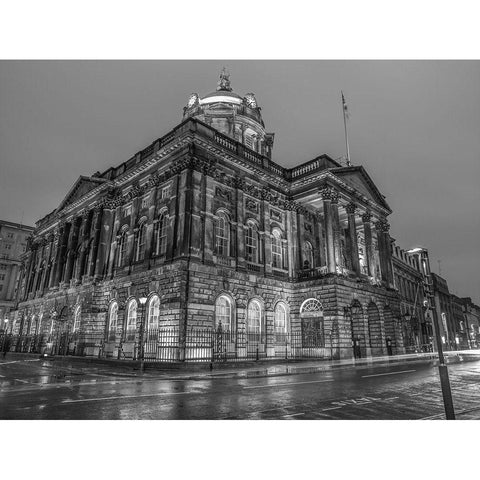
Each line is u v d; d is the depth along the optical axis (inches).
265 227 1298.0
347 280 1280.8
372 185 1609.3
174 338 957.2
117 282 1246.9
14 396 492.1
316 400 462.3
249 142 1790.1
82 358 1135.0
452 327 3417.8
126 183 1390.3
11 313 2047.2
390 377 721.0
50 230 1924.2
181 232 1050.7
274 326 1237.7
